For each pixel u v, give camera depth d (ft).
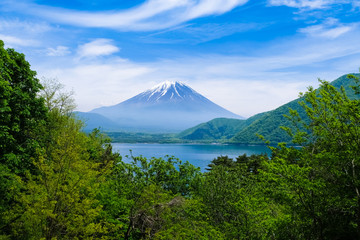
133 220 46.42
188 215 47.67
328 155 31.07
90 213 38.73
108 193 51.52
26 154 58.44
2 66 54.13
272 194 34.94
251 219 41.04
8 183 45.01
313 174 34.83
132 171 56.18
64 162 39.81
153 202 45.98
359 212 29.73
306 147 34.91
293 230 35.01
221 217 50.65
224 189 51.55
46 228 36.96
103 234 44.96
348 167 32.45
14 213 40.78
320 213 32.30
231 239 42.63
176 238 41.50
